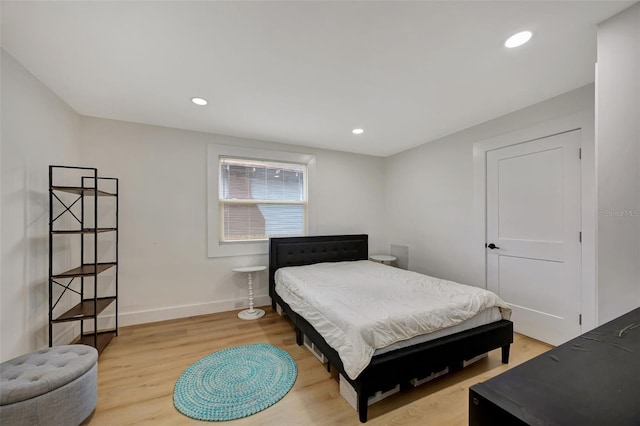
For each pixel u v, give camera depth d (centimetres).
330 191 397
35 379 128
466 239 304
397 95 222
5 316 160
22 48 158
